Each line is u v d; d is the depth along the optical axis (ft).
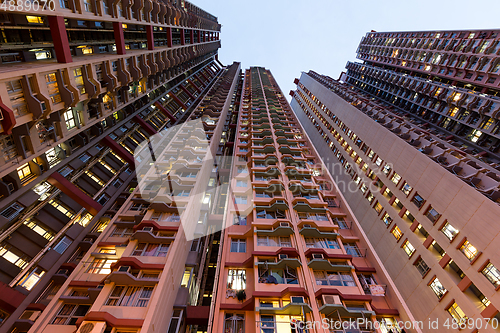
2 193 62.95
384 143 120.57
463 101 135.95
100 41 96.99
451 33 174.91
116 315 49.08
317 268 65.31
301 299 54.90
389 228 101.45
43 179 74.84
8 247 66.03
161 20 126.11
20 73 49.26
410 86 186.60
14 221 69.10
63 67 60.95
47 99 55.98
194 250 82.69
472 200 70.44
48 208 78.54
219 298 58.08
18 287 63.16
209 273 92.79
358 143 145.79
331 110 197.47
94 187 96.68
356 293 60.13
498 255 60.03
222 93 225.15
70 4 60.70
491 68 132.57
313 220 83.35
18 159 55.67
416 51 204.64
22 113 52.11
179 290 65.92
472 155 110.83
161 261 62.23
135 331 46.91
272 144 135.23
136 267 58.95
